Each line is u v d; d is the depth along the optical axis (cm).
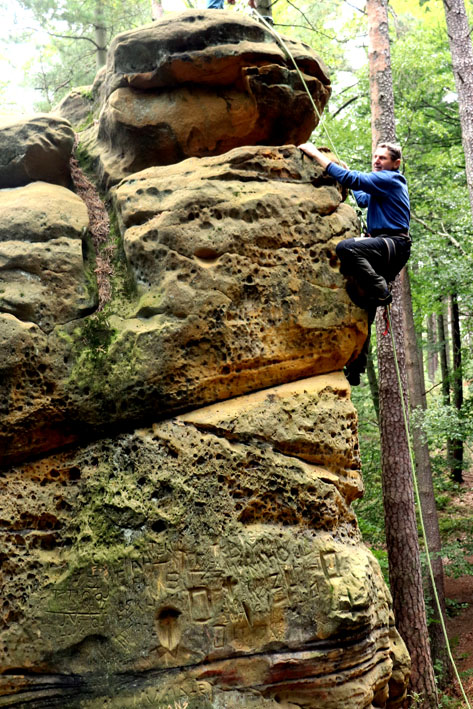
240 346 514
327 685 482
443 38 1535
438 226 1413
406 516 941
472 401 1300
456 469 1802
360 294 547
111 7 1282
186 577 474
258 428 508
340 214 559
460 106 991
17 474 497
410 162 1399
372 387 1460
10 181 575
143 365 497
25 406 488
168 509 484
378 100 1007
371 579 515
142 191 538
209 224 520
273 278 527
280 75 577
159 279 514
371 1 1020
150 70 578
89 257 550
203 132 588
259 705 469
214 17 572
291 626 480
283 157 556
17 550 482
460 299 1423
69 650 469
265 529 493
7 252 507
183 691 462
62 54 1413
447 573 1209
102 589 474
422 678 904
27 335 489
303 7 1510
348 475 538
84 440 509
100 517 486
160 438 498
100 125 625
